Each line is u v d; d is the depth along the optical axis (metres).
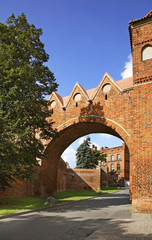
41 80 17.95
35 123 16.11
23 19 17.53
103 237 7.30
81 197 25.12
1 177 14.12
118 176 68.19
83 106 20.64
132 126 17.66
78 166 51.69
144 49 16.67
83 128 22.20
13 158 13.61
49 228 8.59
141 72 16.20
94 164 53.72
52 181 23.88
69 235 7.59
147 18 16.73
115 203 19.09
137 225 9.36
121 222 10.11
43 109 17.64
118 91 19.02
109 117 18.98
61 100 23.72
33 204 15.90
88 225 9.39
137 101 15.84
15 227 8.66
